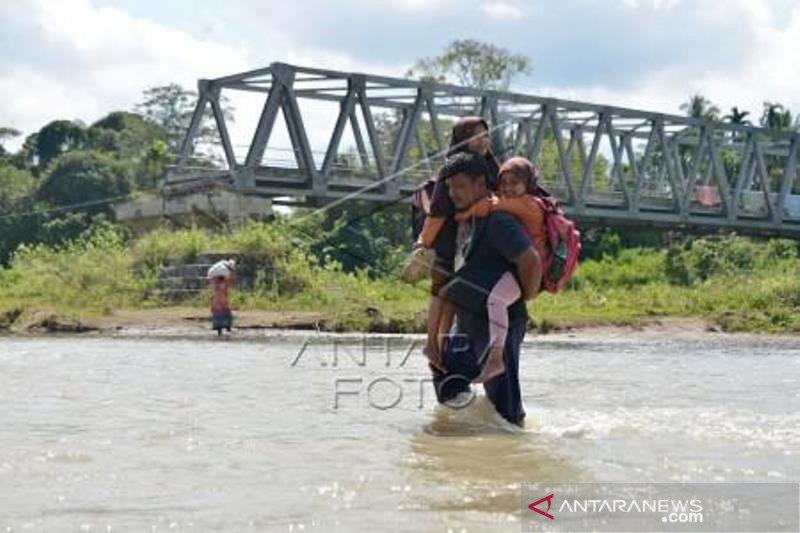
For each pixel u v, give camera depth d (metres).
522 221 8.25
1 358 14.70
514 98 51.81
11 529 4.29
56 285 34.44
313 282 32.59
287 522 4.42
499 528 4.36
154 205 40.75
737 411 8.54
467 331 8.18
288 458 5.95
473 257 8.20
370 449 6.32
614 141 57.56
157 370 12.25
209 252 33.34
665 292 44.88
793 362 17.92
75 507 4.68
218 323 26.02
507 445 6.56
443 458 6.01
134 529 4.30
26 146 101.62
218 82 45.75
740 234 68.44
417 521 4.45
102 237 37.88
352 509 4.66
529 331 32.53
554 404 9.09
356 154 48.03
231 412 7.97
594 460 6.01
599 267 60.62
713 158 63.97
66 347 18.17
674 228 64.75
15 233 67.56
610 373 13.48
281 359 14.48
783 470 5.71
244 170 43.97
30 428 7.03
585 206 56.91
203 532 4.26
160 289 33.69
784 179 68.12
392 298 32.56
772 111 90.69
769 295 40.84
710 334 33.91
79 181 73.88
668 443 6.69
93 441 6.48
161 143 71.19
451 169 8.27
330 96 47.00
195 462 5.79
